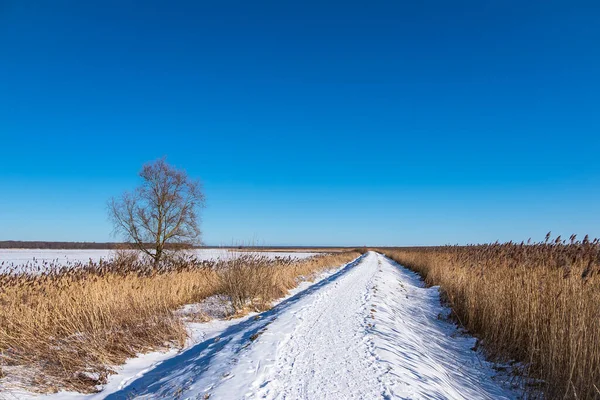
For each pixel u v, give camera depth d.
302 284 22.34
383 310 11.37
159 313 11.49
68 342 8.41
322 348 7.15
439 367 6.80
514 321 8.09
